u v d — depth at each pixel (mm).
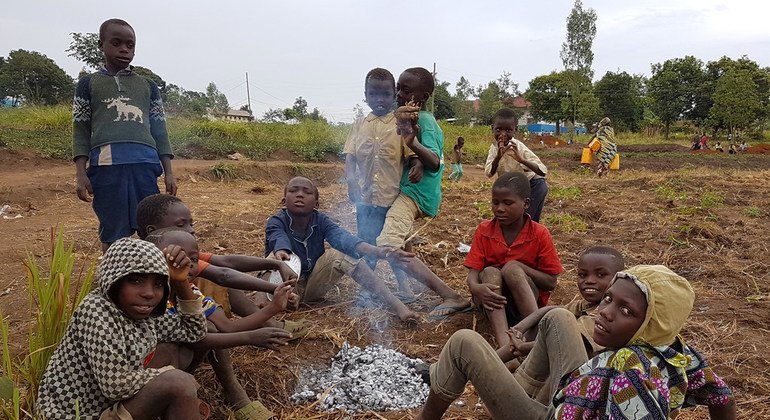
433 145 4652
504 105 73062
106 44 4457
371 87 4758
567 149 33594
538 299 4250
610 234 7480
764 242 7074
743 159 26453
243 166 13695
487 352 2619
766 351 4023
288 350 3855
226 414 3168
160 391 2434
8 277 5164
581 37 51844
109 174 4352
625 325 2076
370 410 3291
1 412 2719
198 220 7777
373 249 4344
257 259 3873
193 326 2863
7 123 17844
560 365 2693
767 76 57750
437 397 2748
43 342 2971
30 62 63906
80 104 4418
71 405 2488
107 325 2457
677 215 8453
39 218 8047
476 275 4254
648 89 62875
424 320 4453
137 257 2465
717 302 5008
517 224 4223
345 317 4441
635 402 2014
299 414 3221
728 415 2393
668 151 33094
